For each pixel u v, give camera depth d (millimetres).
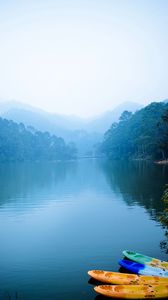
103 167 83188
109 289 11664
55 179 53406
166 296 11500
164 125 90812
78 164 112750
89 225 22125
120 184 43062
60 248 17328
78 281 13281
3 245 18016
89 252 16594
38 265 14992
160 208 26766
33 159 162250
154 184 41281
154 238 18719
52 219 24094
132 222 22531
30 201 31688
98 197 33281
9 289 12734
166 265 14031
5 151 140750
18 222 23391
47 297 12094
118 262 14383
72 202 30922
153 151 95438
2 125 155500
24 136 163875
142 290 11586
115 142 147375
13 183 47688
